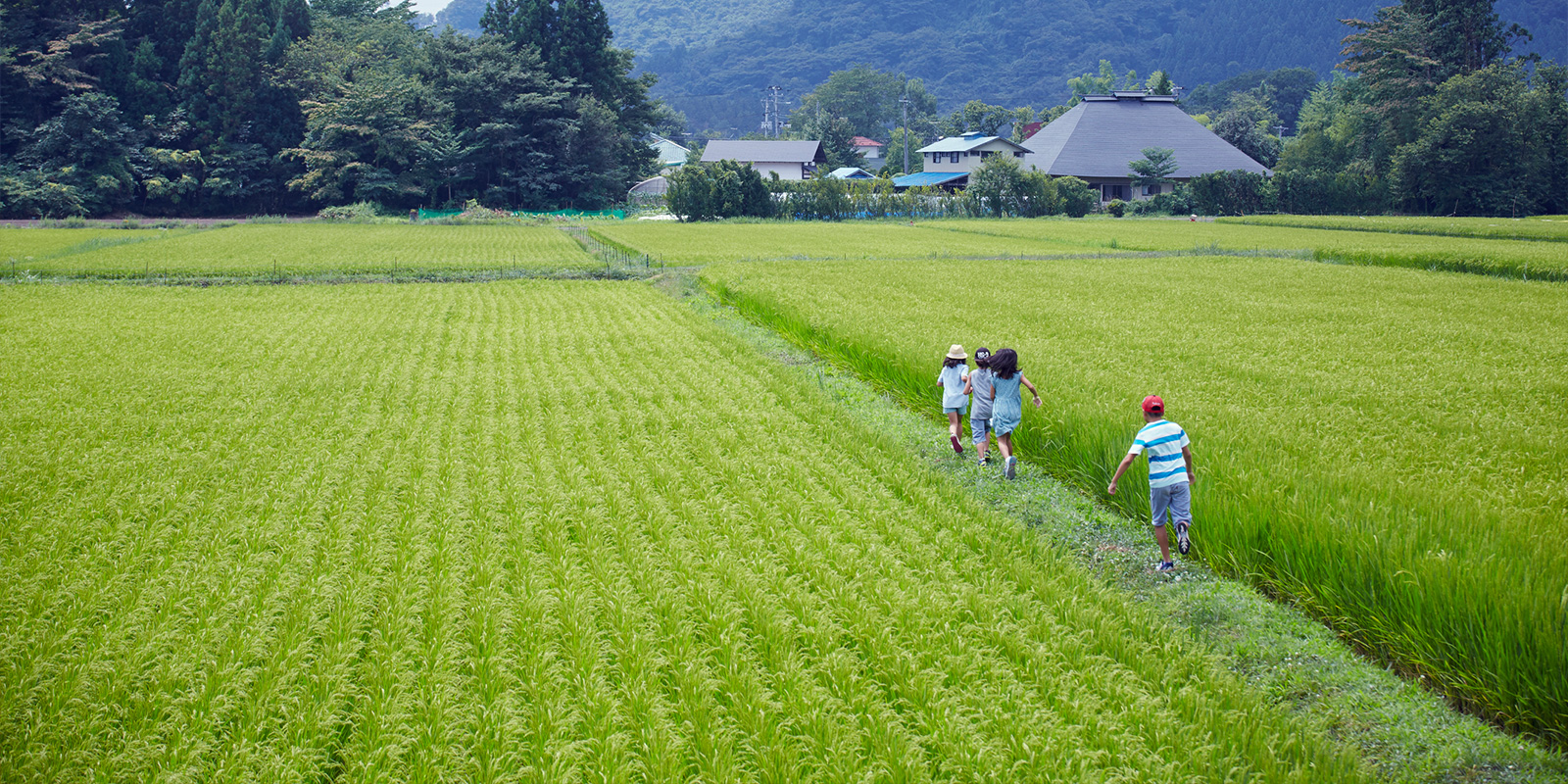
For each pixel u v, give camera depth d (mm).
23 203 65250
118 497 9438
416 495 9453
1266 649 6680
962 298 23500
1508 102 68562
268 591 7207
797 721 5461
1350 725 5805
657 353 18609
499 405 13938
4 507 9078
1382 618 6723
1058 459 10859
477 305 26188
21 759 5148
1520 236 46750
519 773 4984
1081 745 5250
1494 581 6293
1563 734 5559
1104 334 18000
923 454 11836
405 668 6070
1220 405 12109
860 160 131500
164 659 6156
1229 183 80312
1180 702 5613
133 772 5074
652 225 64562
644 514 9039
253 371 16344
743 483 9812
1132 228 58406
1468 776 5301
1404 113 74125
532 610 6758
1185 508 8062
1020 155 96812
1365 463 9578
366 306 25766
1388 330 18562
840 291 24953
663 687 5977
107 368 16234
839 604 6930
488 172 84938
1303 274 30141
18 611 6852
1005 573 7605
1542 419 11648
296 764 5105
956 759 5102
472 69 82188
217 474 10391
